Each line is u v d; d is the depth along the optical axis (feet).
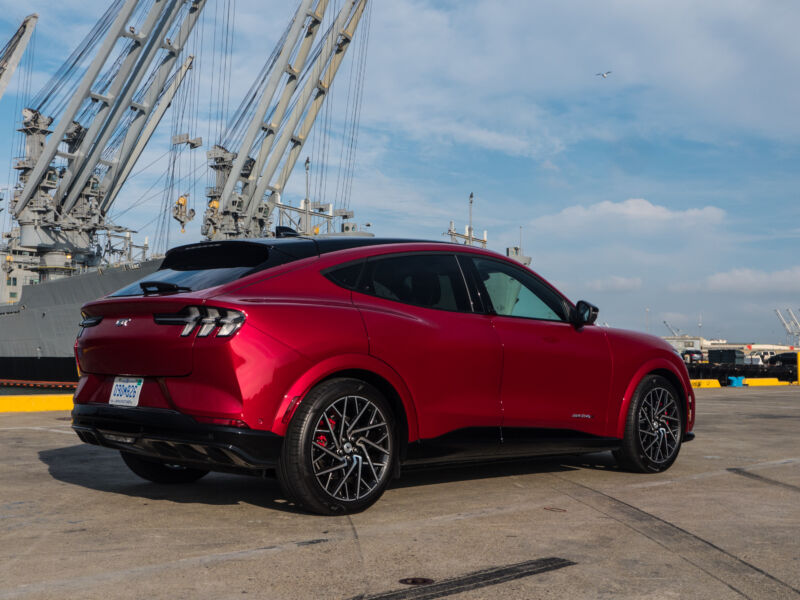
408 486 13.88
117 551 9.05
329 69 156.25
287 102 139.74
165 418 10.67
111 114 135.64
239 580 7.89
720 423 29.07
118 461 16.94
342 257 12.29
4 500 12.36
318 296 11.58
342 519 10.92
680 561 8.84
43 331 123.95
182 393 10.62
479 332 13.17
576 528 10.48
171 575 8.05
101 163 141.79
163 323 10.95
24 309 128.36
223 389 10.40
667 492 13.48
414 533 10.05
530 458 14.03
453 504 12.14
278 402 10.60
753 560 8.93
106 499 12.46
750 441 22.43
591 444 14.87
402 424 12.07
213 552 9.01
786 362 142.31
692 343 277.03
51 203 134.72
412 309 12.58
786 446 21.09
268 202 140.77
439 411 12.42
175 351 10.71
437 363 12.42
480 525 10.59
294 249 12.10
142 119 141.08
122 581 7.83
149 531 10.12
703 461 17.85
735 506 12.20
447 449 12.53
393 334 11.94
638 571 8.39
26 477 14.73
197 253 12.82
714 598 7.49
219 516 11.09
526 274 14.87
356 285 12.17
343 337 11.32
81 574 8.08
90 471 15.52
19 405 33.24
